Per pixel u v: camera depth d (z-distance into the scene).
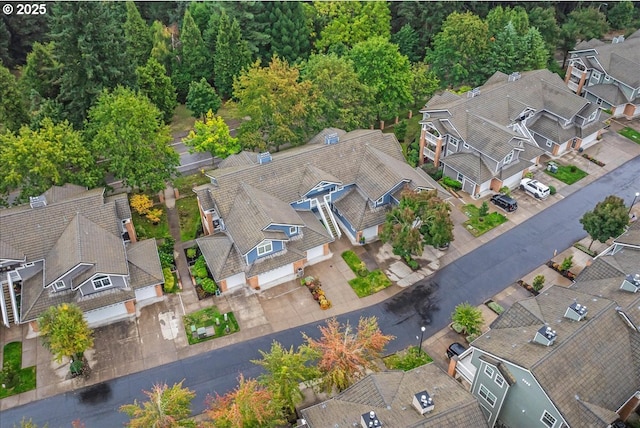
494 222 60.12
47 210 51.03
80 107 66.81
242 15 83.62
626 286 40.50
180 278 53.78
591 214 53.31
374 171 57.72
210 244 53.62
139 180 59.94
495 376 37.12
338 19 87.56
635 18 102.12
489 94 69.62
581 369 35.12
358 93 71.00
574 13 91.38
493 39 86.31
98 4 63.28
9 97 64.00
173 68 84.50
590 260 54.81
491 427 39.59
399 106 79.19
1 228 49.34
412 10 91.31
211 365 45.41
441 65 83.00
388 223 52.72
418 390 34.88
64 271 45.94
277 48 85.56
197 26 85.62
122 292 48.28
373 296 51.44
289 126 69.62
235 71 81.44
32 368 45.28
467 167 63.59
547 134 70.31
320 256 55.84
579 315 37.22
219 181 55.16
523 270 53.94
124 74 68.56
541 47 81.69
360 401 34.50
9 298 49.44
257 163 57.34
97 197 52.59
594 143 73.94
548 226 59.53
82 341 42.50
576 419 33.19
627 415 39.19
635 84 76.50
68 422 41.44
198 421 41.19
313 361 46.09
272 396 36.25
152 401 36.16
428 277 53.34
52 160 56.91
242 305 50.59
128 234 57.47
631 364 36.78
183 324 48.81
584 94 83.69
